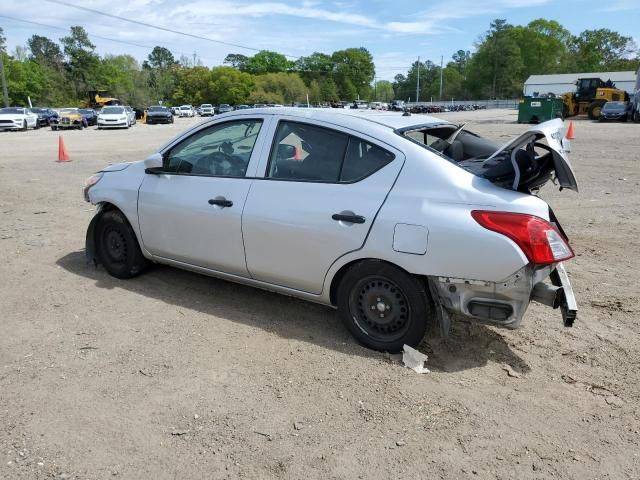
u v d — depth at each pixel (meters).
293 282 4.03
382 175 3.64
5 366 3.57
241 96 107.94
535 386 3.39
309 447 2.79
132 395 3.24
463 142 4.55
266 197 4.03
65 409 3.09
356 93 132.88
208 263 4.47
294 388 3.33
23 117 35.47
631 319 4.35
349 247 3.65
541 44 123.56
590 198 9.16
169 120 45.28
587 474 2.61
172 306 4.57
